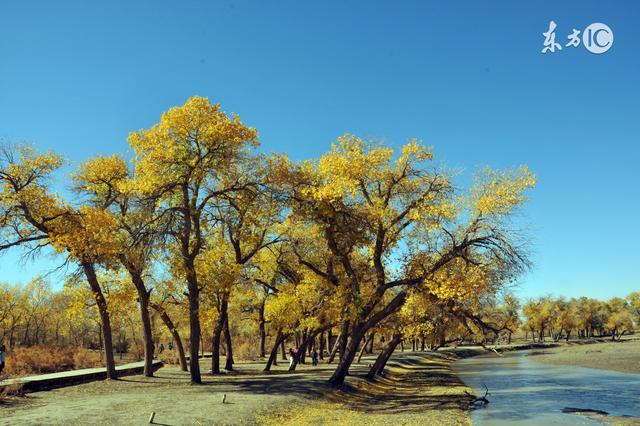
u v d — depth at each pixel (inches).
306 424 708.0
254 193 1083.9
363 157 1010.7
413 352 3617.1
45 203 997.8
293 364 1547.7
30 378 975.6
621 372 1911.9
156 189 1006.4
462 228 994.1
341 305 1159.0
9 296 2539.4
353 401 990.4
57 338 3031.5
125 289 1181.1
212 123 1008.2
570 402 1087.0
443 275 960.9
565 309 5713.6
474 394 1232.2
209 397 845.8
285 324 1428.4
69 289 1091.9
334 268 1264.8
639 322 6683.1
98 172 1152.8
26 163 996.6
